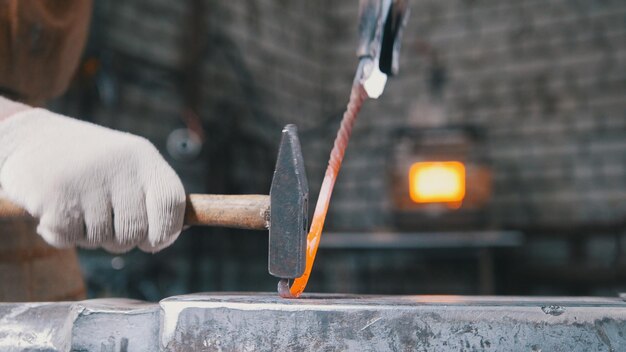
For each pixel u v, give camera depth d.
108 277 3.39
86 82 3.61
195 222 0.86
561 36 5.27
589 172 5.14
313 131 5.58
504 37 5.43
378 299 0.78
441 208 4.76
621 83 5.09
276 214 0.77
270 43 5.28
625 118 5.07
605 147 5.11
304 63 5.69
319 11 5.91
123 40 3.99
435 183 4.78
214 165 4.45
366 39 0.87
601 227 4.79
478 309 0.70
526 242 5.16
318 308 0.71
